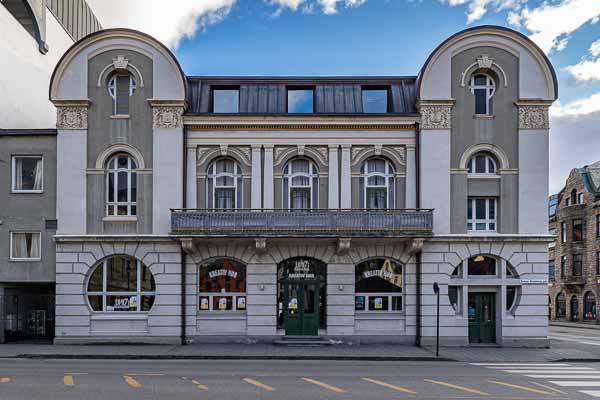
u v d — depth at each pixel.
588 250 50.28
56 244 23.34
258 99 24.84
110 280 23.53
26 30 31.08
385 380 14.66
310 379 14.73
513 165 23.58
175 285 23.22
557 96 23.58
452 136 23.61
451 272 23.25
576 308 52.12
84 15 42.88
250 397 12.20
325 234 22.62
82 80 23.67
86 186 23.47
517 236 23.17
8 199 23.83
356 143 23.81
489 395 12.69
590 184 50.88
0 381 14.19
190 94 24.83
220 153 23.84
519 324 23.23
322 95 24.98
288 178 24.09
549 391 13.30
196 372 15.95
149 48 23.72
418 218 22.80
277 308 23.59
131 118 23.66
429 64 23.66
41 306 26.58
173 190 23.42
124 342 23.05
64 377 14.85
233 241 23.23
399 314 23.50
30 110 31.44
